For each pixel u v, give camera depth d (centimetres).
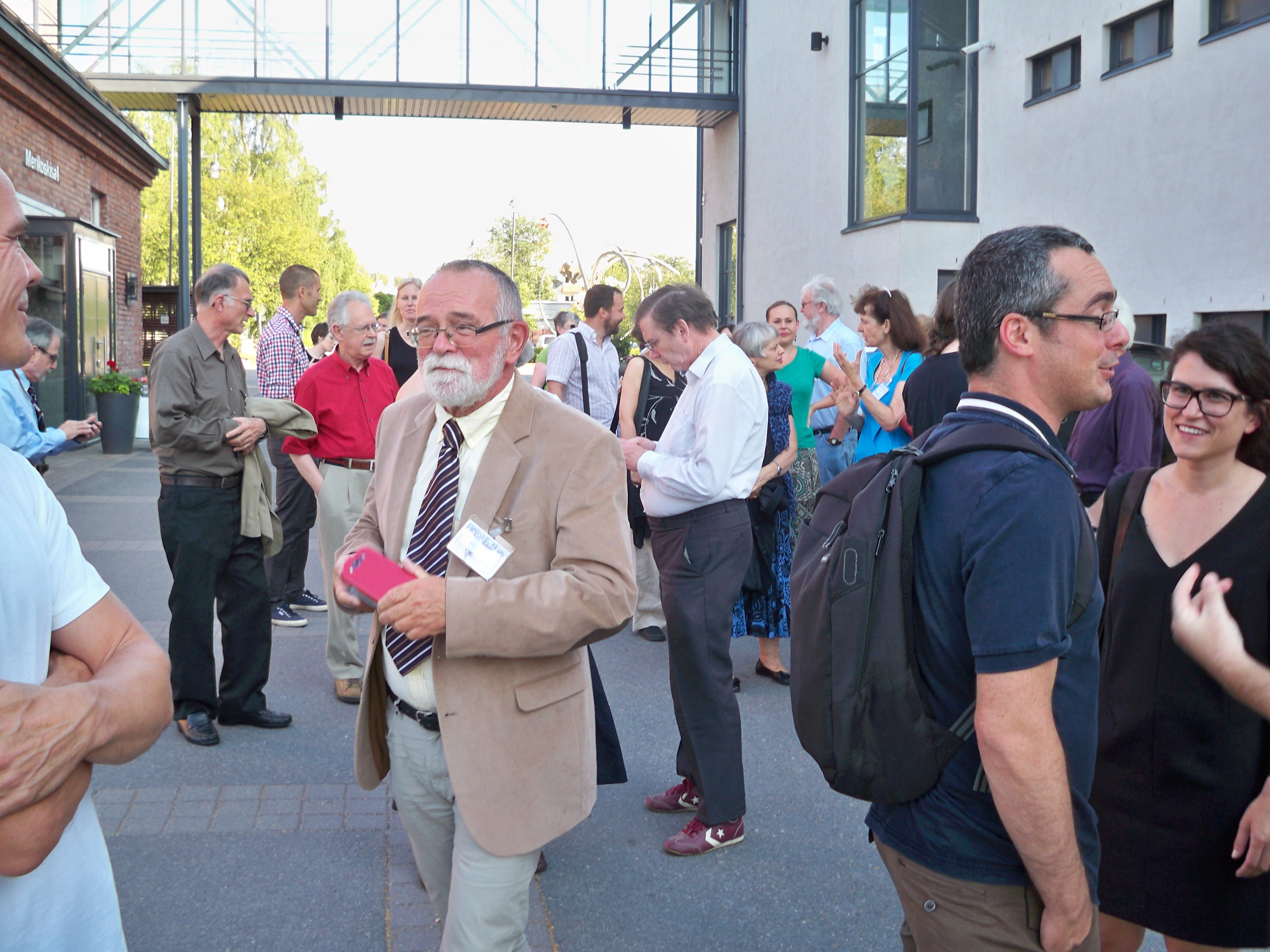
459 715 228
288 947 302
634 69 2077
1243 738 221
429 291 235
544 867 361
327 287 5881
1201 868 225
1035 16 1260
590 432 240
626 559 234
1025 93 1292
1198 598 199
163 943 302
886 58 1534
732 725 378
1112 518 244
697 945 313
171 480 448
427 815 253
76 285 1504
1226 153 971
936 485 175
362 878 344
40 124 1513
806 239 1809
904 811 179
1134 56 1112
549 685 236
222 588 469
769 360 551
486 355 232
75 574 148
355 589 222
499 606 218
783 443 560
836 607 177
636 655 628
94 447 1609
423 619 217
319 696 528
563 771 237
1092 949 173
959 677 172
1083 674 172
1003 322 176
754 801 422
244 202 4622
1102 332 173
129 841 364
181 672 454
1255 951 256
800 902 341
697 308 379
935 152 1480
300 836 372
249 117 5216
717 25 2108
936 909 175
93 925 141
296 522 672
